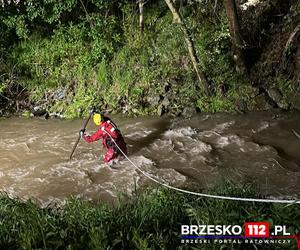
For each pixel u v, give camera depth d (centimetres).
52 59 1291
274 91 1141
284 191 713
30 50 1316
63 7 1227
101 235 415
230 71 1184
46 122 1167
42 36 1332
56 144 991
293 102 1111
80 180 809
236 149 904
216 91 1172
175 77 1212
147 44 1267
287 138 945
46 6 1242
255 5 1245
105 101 1220
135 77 1230
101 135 859
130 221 486
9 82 1289
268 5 1236
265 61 1193
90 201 726
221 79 1178
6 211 572
